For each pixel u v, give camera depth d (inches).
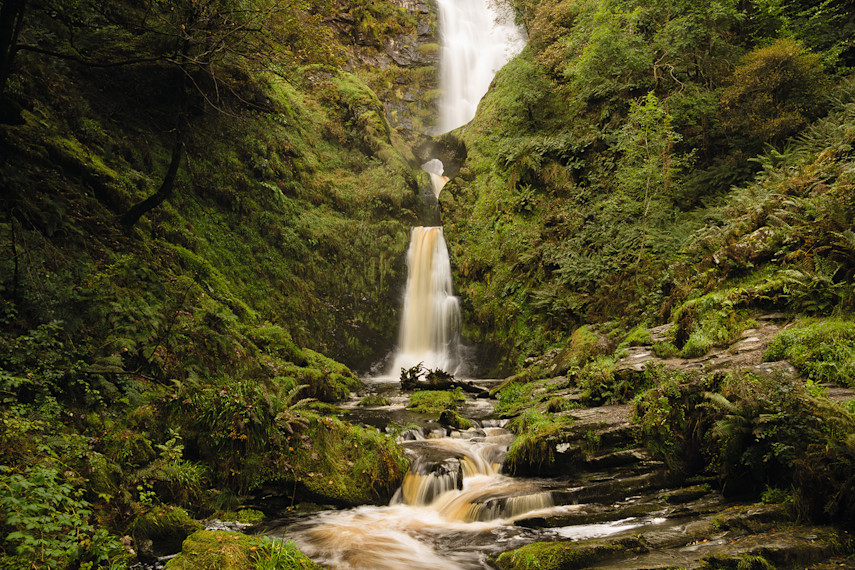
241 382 333.1
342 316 780.6
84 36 590.2
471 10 1513.3
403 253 878.4
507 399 507.2
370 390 637.9
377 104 1032.2
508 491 298.8
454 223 879.1
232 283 645.9
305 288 745.6
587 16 876.6
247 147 761.6
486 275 805.9
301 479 308.3
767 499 233.9
